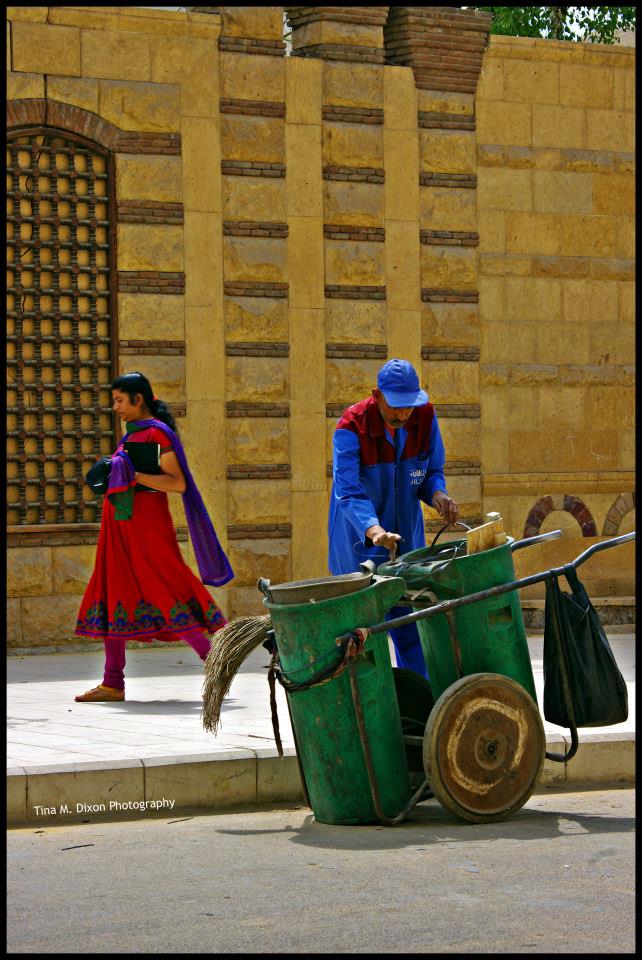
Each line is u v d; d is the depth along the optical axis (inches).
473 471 848.3
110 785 391.9
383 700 372.5
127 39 761.6
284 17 843.4
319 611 364.2
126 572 541.6
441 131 840.9
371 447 426.3
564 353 874.1
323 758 372.8
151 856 339.9
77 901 298.7
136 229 763.4
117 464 535.8
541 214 868.6
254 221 791.1
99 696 539.5
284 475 794.8
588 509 876.6
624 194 889.5
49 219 743.7
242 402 786.8
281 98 797.9
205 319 778.2
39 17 739.4
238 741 435.5
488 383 854.5
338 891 303.4
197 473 776.3
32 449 738.8
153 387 766.5
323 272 808.3
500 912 285.6
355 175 816.9
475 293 849.5
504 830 364.5
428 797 384.2
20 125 737.6
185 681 609.3
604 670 391.9
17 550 727.7
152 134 767.1
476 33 845.2
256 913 287.3
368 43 820.0
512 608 386.9
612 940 265.7
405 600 395.9
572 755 395.5
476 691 371.6
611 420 887.1
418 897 297.7
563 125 873.5
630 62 888.3
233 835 363.6
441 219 840.9
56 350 745.6
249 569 785.6
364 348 816.9
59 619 737.6
